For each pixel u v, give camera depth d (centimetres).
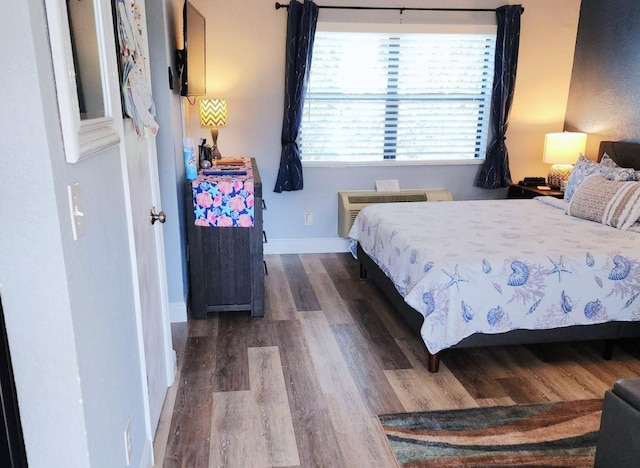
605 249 262
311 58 410
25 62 91
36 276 102
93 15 127
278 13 404
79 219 112
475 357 277
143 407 179
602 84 418
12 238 99
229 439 204
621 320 257
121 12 154
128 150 165
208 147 368
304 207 454
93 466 119
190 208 301
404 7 418
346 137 447
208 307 319
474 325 245
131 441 159
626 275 252
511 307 246
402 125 452
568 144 427
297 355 275
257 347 283
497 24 428
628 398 158
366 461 192
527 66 449
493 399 236
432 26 425
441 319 244
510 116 458
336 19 413
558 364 270
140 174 186
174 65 299
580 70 443
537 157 473
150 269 202
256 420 216
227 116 419
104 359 131
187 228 307
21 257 100
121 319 150
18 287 102
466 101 454
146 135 193
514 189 462
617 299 254
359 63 431
